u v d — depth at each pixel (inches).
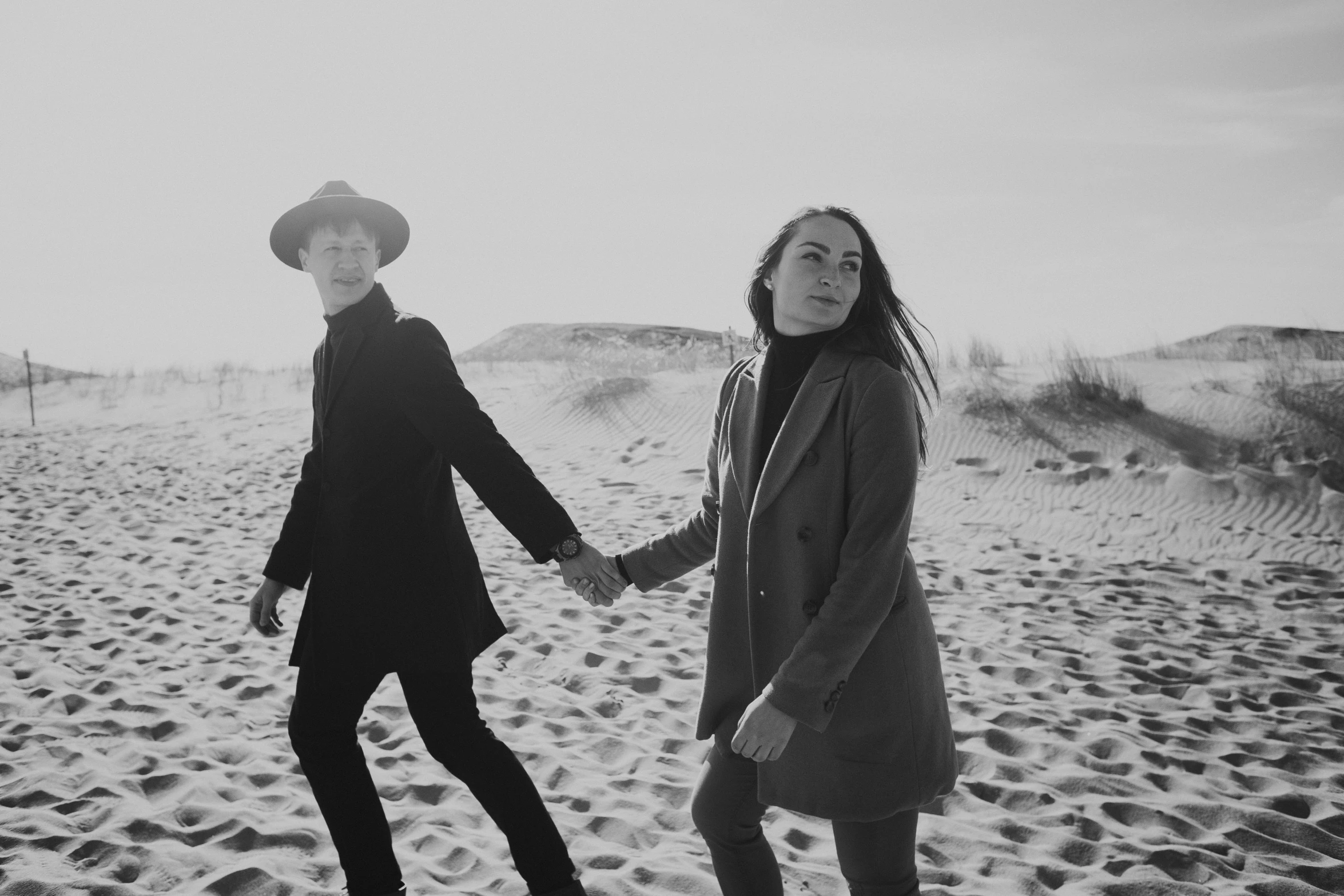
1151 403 496.7
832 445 86.5
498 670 211.3
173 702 187.6
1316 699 206.7
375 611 101.2
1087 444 471.2
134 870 123.0
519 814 101.0
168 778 150.2
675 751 168.2
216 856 126.4
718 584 94.6
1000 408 514.0
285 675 205.5
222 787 148.8
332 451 104.2
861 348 90.3
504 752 103.0
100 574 296.2
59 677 201.0
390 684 195.2
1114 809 150.8
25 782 148.5
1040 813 148.3
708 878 121.0
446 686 103.1
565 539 99.2
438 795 147.0
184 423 709.3
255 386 882.8
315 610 104.0
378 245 113.5
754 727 80.7
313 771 104.6
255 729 175.8
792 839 135.9
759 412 92.2
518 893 117.4
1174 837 142.6
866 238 92.5
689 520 105.3
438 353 102.8
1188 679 215.9
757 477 91.4
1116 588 297.1
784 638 88.4
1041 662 224.2
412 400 100.3
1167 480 418.3
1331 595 294.7
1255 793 160.2
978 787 156.6
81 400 903.1
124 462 544.1
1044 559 332.8
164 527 370.9
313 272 108.0
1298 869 134.0
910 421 85.9
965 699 195.0
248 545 338.0
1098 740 175.6
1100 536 368.2
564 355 912.9
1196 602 284.2
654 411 605.0
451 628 102.7
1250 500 395.5
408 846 130.6
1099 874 129.3
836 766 86.8
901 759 87.0
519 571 297.0
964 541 361.1
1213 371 541.3
